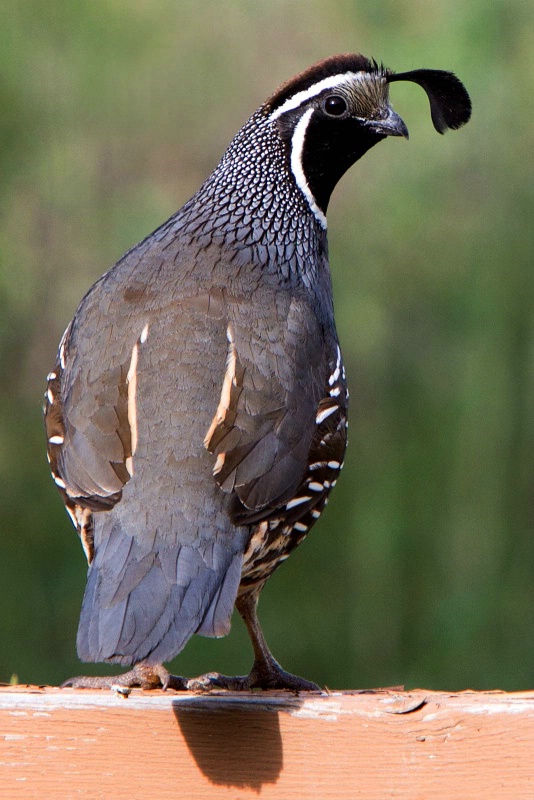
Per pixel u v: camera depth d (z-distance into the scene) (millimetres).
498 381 15367
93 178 15531
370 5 14742
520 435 15289
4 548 14297
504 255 15414
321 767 4750
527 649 14273
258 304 6188
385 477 15492
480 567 14945
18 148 14445
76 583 14109
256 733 4754
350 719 4785
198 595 4863
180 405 5523
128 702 4727
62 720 4680
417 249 15766
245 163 7066
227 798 4695
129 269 6348
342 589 14836
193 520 5180
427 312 15867
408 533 15141
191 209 6949
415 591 14945
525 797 4707
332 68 7227
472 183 15391
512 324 15391
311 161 7203
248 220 6910
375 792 4754
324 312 6898
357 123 7199
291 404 5887
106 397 5645
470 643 14391
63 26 14312
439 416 15664
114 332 5914
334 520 15320
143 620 4660
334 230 16016
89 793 4652
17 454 15109
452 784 4758
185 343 5781
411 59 14078
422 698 4867
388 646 14500
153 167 15945
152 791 4699
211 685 6070
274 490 5621
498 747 4758
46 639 13719
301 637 14297
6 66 13898
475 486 15297
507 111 14711
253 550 5664
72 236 15336
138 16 15109
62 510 14664
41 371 15430
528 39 14242
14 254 14617
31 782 4648
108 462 5402
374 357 16062
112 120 15500
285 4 15898
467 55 14055
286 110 7176
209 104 16094
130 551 5008
